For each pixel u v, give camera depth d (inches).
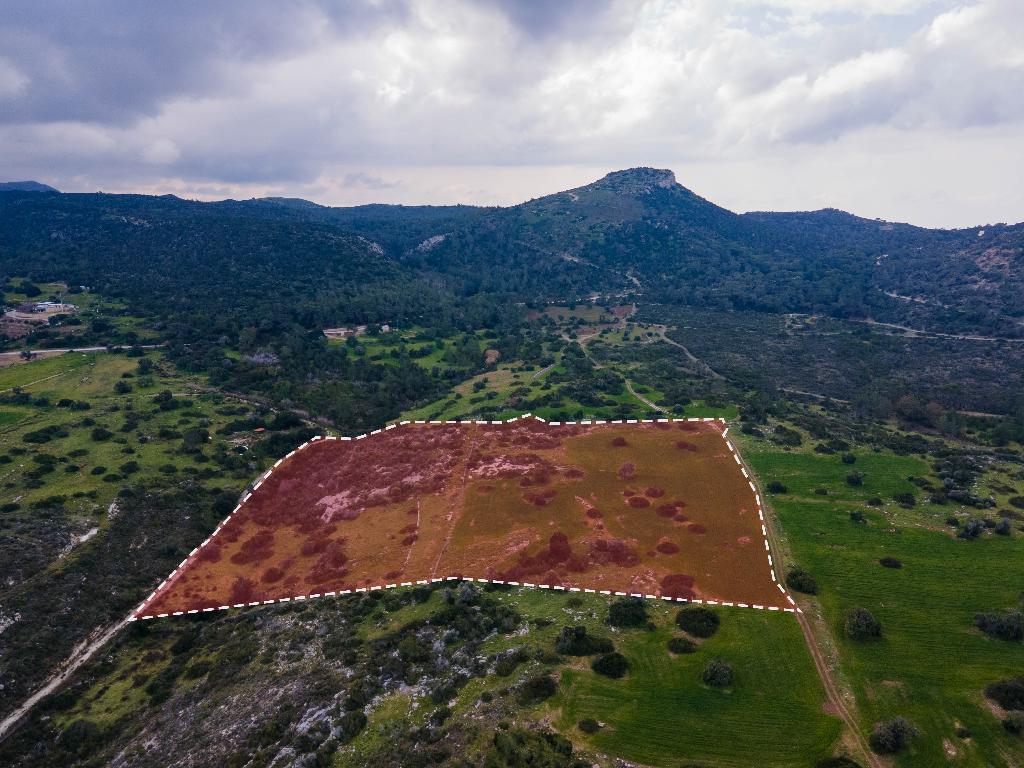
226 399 4987.7
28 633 2536.9
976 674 1910.7
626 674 1893.5
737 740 1675.7
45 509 3196.4
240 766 1736.0
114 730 2165.4
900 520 2807.6
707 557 2524.6
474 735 1660.9
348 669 2090.3
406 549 2827.3
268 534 3176.7
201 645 2516.0
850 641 2060.8
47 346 5718.5
